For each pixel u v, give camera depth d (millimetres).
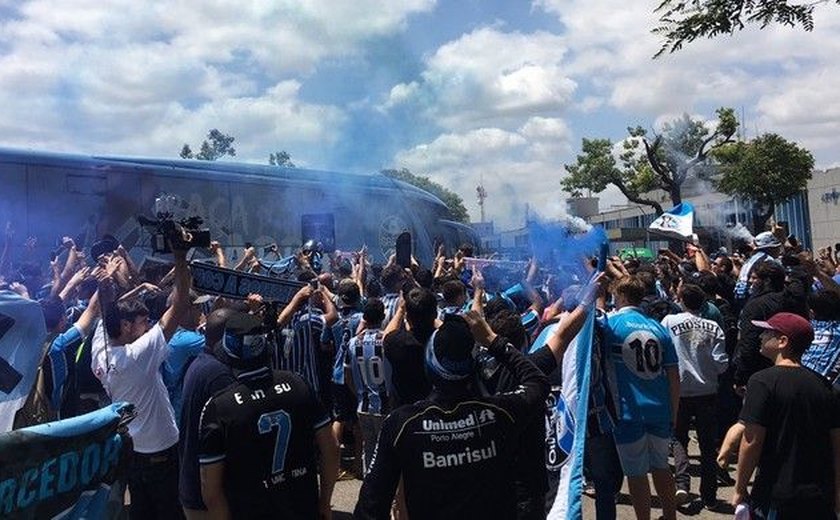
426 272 7562
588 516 6301
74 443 2660
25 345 3303
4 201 10773
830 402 3824
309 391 3555
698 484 7188
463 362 2971
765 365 6273
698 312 6730
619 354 5207
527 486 3270
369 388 6133
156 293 5301
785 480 3793
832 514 3816
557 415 4324
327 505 3670
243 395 3350
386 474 2969
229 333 3393
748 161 36500
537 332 5715
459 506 2900
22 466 2469
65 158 11547
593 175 34938
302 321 7160
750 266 8477
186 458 3898
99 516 2752
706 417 6492
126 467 2914
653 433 5273
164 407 4426
